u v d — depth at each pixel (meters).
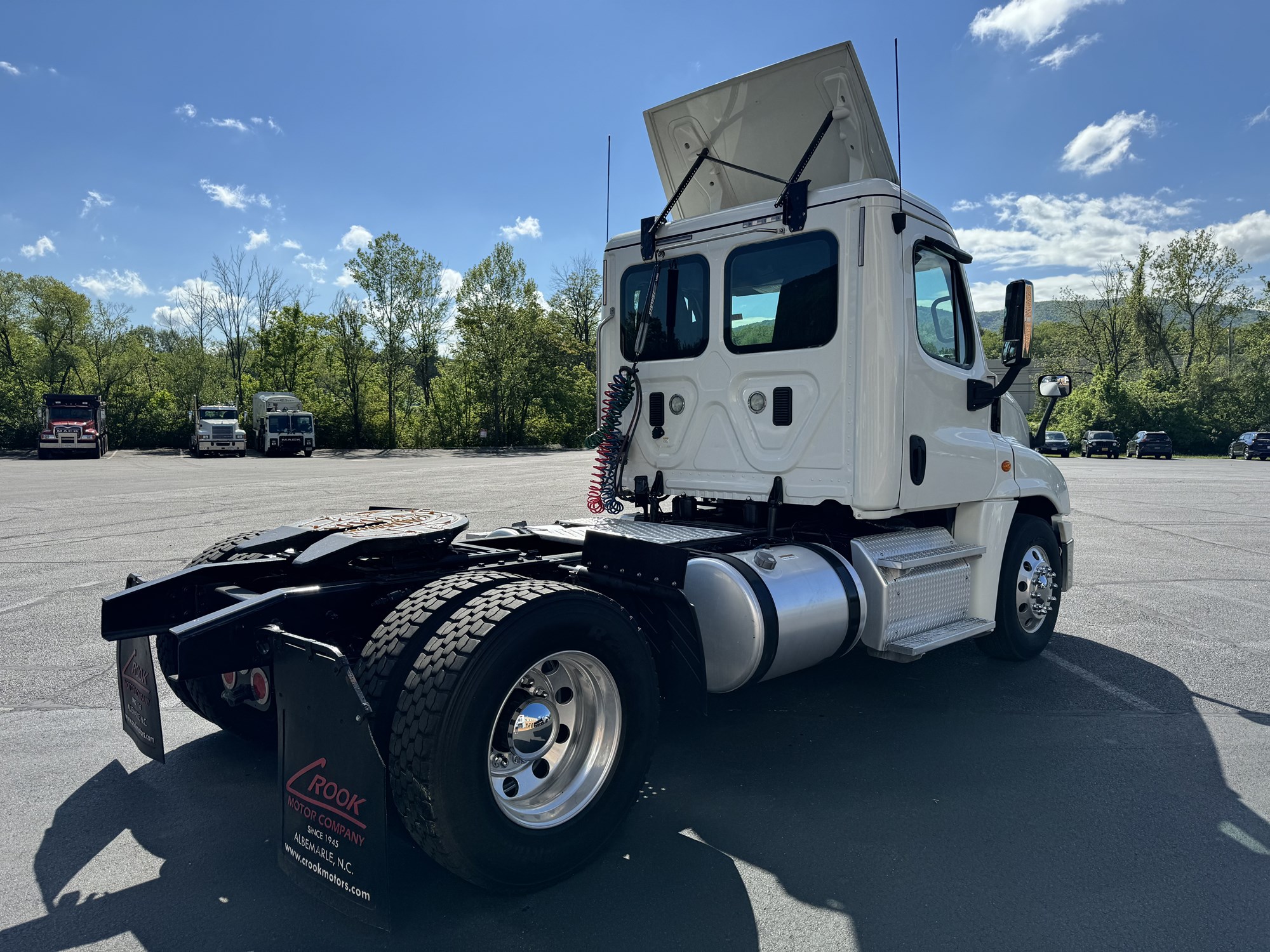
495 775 2.71
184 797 3.52
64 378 53.06
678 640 3.53
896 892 2.77
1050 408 5.45
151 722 3.25
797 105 4.52
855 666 5.43
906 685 5.02
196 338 55.88
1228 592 8.02
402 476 24.91
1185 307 64.06
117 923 2.59
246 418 53.66
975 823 3.28
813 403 4.15
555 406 60.12
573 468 29.28
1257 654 5.78
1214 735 4.24
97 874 2.89
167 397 51.75
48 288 53.03
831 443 4.09
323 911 2.67
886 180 4.10
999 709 4.61
